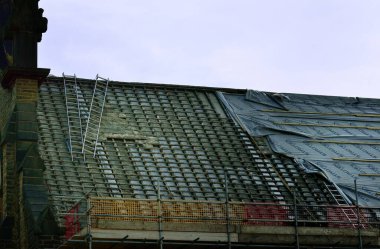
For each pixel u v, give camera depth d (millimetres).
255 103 46219
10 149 37875
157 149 40656
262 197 39344
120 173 38625
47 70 39156
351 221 37125
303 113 46500
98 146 39844
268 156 42250
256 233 34688
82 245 33594
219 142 42312
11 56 39906
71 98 42094
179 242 33875
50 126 40094
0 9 41875
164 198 37781
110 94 43469
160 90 45000
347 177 42000
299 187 40500
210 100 45500
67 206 36125
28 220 35344
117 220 33625
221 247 34844
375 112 48219
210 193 38750
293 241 35125
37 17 39875
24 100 38500
